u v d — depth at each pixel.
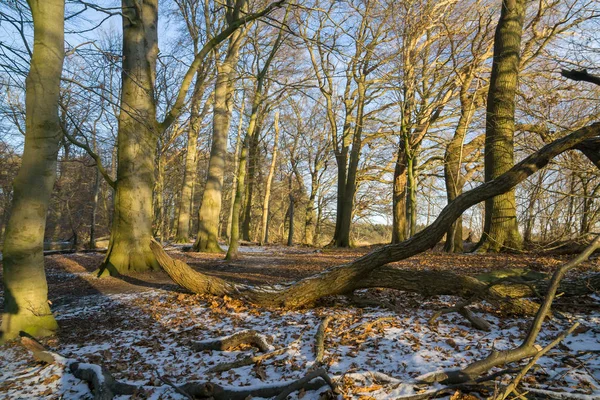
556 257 11.21
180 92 12.34
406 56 15.24
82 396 4.46
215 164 20.94
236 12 11.66
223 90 20.39
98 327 7.28
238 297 8.03
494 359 3.47
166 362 5.25
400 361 4.50
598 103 10.19
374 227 50.88
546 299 3.23
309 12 13.56
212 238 20.92
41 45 6.57
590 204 7.93
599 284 6.16
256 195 46.06
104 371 4.67
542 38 13.84
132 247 12.76
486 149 13.48
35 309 6.80
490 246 13.26
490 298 6.23
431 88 15.72
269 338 5.46
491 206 13.42
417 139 16.92
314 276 7.30
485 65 16.48
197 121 25.20
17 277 6.70
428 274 6.77
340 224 24.23
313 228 37.06
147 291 10.23
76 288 11.13
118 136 12.78
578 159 8.48
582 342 4.73
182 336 6.27
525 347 3.35
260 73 15.13
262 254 21.02
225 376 4.55
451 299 7.25
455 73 15.21
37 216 6.80
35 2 6.54
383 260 6.62
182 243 26.50
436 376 3.69
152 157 13.11
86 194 36.38
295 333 5.77
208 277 8.66
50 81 6.65
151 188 13.19
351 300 7.36
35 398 4.53
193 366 4.98
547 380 3.73
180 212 27.00
